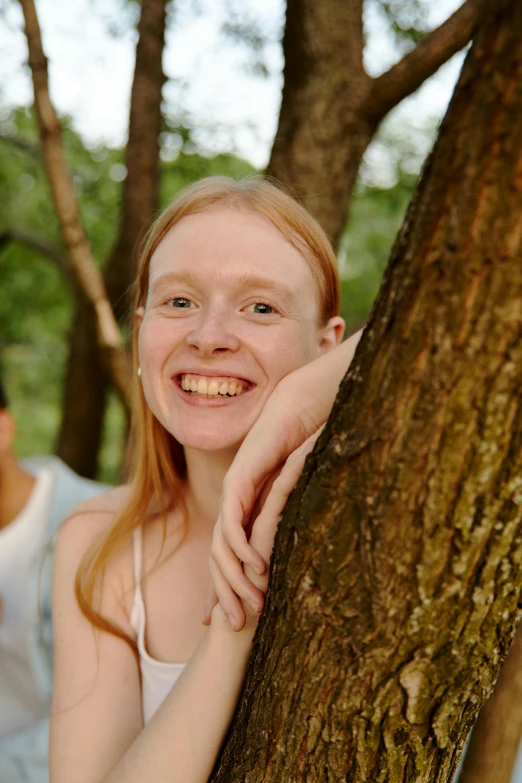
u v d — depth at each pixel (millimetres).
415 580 748
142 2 2832
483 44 620
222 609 1043
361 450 750
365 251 6453
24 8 2082
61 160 2260
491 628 779
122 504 1518
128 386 2537
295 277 1245
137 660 1374
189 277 1211
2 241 5062
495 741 1446
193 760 1021
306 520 811
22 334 7875
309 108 2258
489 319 648
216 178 1340
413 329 692
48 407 10258
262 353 1200
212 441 1227
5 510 2252
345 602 791
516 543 725
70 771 1231
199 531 1442
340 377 1071
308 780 871
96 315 2467
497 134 615
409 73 2168
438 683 797
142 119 2930
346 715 828
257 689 909
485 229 632
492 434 679
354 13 2256
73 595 1386
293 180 2273
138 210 3031
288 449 1053
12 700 2182
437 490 710
